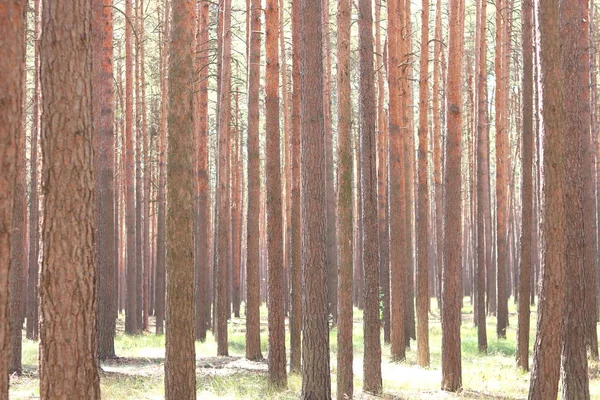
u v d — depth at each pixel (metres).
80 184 5.79
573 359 9.24
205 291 21.83
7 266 4.02
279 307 13.01
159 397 12.11
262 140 46.59
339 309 10.78
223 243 19.02
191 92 8.40
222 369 15.70
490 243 31.50
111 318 17.14
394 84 16.12
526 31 14.55
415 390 13.02
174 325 8.19
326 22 23.92
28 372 14.47
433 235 44.25
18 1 4.07
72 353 5.71
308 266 10.80
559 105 8.81
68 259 5.72
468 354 19.14
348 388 10.65
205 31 22.12
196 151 24.00
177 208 8.25
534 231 34.38
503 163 24.22
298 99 14.91
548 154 8.80
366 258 12.38
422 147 16.94
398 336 17.03
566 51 9.65
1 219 3.98
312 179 10.86
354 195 38.88
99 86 16.03
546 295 8.81
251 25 15.23
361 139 12.29
